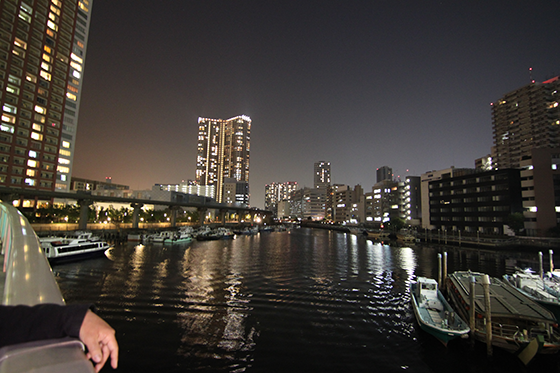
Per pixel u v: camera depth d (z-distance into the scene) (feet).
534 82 440.86
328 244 307.99
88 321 5.77
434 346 71.00
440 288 114.52
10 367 4.20
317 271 157.58
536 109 434.30
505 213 305.32
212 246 257.75
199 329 77.15
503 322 71.82
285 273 149.89
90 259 169.37
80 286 112.27
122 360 61.62
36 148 314.55
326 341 73.00
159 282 121.29
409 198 483.92
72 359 4.75
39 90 320.09
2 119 290.97
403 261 197.26
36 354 4.70
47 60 329.11
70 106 351.87
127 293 104.37
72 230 230.07
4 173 289.33
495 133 497.46
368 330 79.36
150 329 75.77
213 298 102.58
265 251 237.25
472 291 71.36
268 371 60.34
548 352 61.67
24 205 297.94
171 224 370.12
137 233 263.29
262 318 86.02
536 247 240.53
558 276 108.27
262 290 115.34
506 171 307.99
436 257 216.74
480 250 255.50
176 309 90.27
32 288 8.39
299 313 90.68
